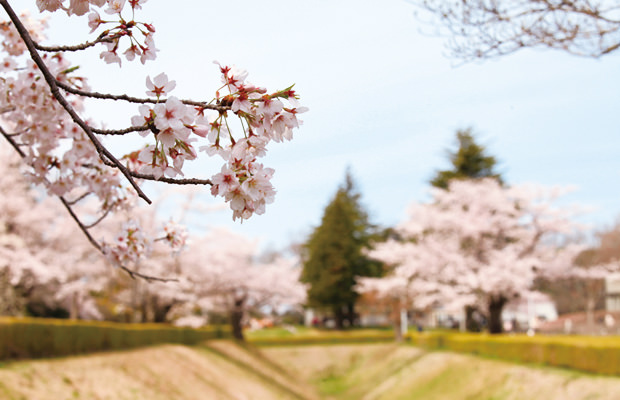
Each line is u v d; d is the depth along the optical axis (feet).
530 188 70.18
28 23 13.34
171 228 13.55
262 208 7.25
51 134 12.21
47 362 37.99
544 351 48.08
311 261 143.84
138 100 7.13
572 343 44.01
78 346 45.29
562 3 16.90
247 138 7.14
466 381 54.39
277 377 77.46
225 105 7.14
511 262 64.75
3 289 66.49
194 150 7.26
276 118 7.13
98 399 35.42
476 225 69.72
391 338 116.37
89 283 69.67
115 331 52.65
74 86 12.34
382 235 152.35
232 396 53.06
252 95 7.03
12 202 62.59
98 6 7.30
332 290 138.00
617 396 34.91
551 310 156.04
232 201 7.22
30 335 38.86
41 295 78.13
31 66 11.84
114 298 79.82
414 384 64.08
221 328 96.17
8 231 65.67
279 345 111.65
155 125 6.82
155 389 43.65
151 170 7.41
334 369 94.02
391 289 93.25
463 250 74.49
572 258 69.87
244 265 94.94
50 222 68.95
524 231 70.23
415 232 78.38
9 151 58.75
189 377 52.39
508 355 54.95
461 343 68.49
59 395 32.76
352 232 143.13
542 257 70.23
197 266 78.43
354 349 104.27
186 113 6.85
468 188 73.61
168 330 67.87
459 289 70.44
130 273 13.02
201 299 85.15
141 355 53.06
